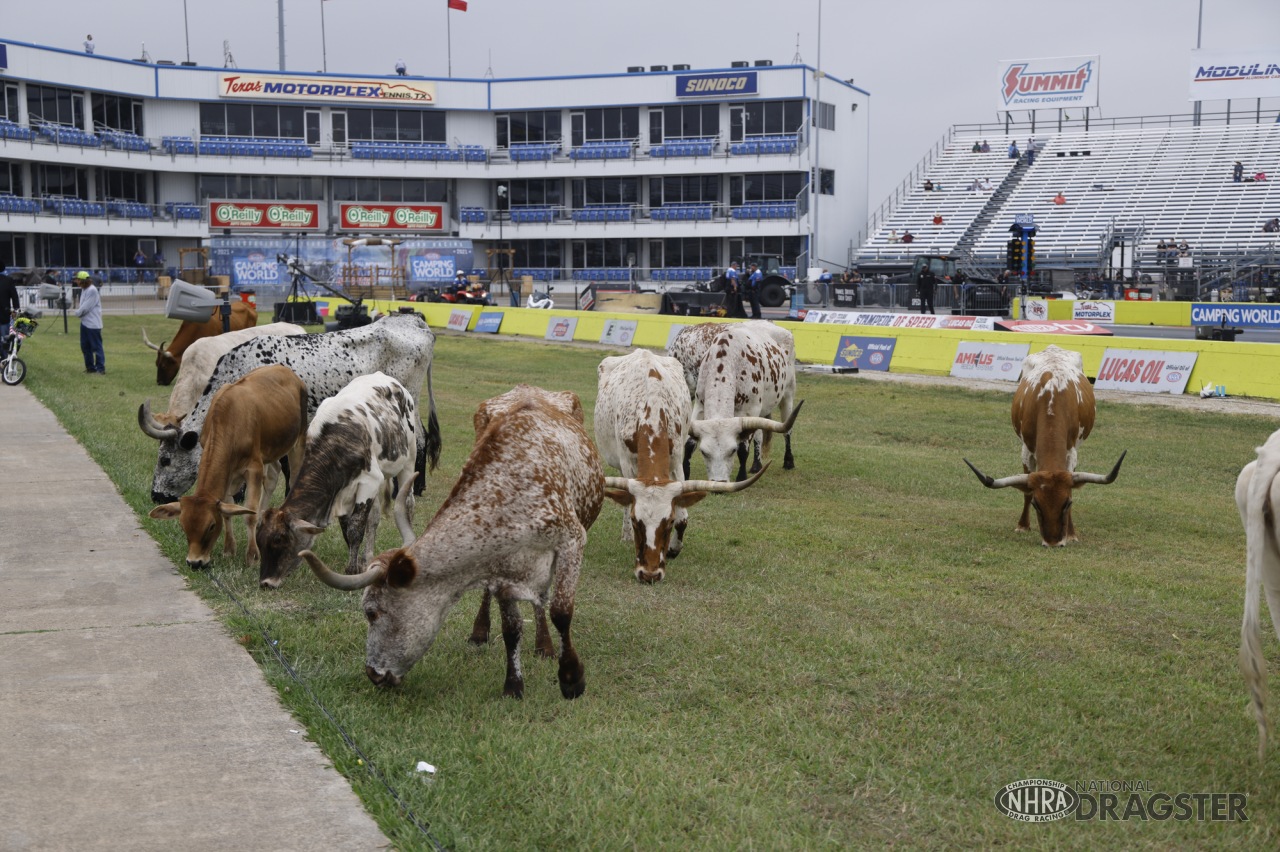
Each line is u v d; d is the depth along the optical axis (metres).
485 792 5.51
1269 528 5.60
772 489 13.58
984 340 25.11
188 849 4.88
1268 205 55.28
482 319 39.69
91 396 19.47
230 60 74.50
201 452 9.54
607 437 10.30
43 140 58.00
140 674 6.89
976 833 5.36
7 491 11.95
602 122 67.44
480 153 67.56
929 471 14.71
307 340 11.23
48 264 59.41
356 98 66.44
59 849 4.86
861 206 71.75
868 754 6.09
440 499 11.98
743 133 65.31
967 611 8.66
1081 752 6.23
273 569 8.22
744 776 5.82
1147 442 17.02
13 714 6.26
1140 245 53.34
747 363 12.76
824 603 8.83
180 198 65.06
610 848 5.06
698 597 8.88
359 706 6.51
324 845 4.93
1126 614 8.67
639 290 60.09
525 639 7.87
